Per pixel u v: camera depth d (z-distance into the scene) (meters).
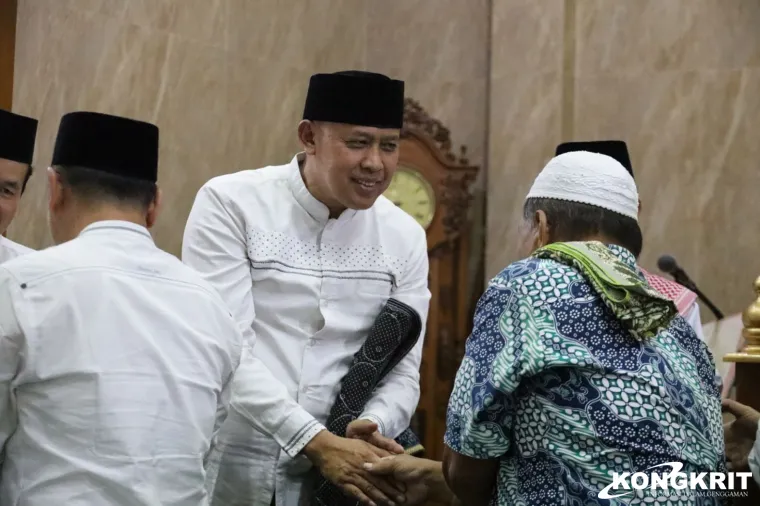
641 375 1.96
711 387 2.13
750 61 5.66
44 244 5.09
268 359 2.70
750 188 5.64
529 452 1.99
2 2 4.91
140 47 5.56
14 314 2.02
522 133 6.11
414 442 2.86
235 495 2.66
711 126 5.75
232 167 6.09
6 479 2.07
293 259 2.73
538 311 2.00
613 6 5.98
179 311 2.21
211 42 5.96
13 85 4.95
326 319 2.71
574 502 1.93
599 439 1.93
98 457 2.03
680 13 5.83
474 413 2.00
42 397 2.04
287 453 2.55
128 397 2.07
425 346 5.76
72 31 5.23
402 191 5.78
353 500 2.66
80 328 2.06
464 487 2.13
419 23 6.85
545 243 2.20
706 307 5.73
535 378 1.98
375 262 2.80
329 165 2.64
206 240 2.70
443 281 5.76
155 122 5.65
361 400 2.68
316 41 6.68
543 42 6.07
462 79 6.67
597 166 2.19
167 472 2.11
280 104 6.41
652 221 5.88
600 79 6.00
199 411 2.20
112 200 2.24
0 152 2.98
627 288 2.01
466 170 5.77
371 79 2.61
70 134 2.25
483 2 6.61
